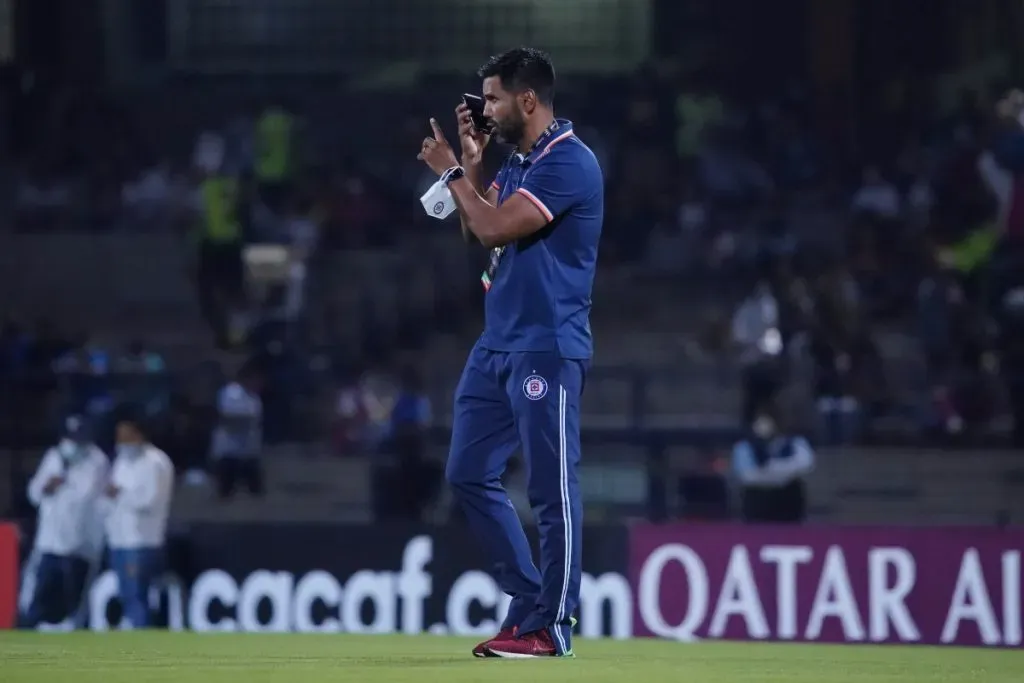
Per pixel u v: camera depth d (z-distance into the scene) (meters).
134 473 40.78
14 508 53.94
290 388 56.75
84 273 65.81
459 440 20.77
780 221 65.69
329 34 76.88
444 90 75.44
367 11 76.75
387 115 74.19
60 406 55.19
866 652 27.88
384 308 62.59
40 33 74.69
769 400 49.44
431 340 61.88
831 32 74.75
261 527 41.22
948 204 65.00
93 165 70.06
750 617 39.75
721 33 76.00
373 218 66.94
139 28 76.44
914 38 74.31
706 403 57.69
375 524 40.81
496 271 20.58
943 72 74.19
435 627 40.22
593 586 40.25
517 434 20.84
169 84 76.50
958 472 54.19
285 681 16.22
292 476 54.84
